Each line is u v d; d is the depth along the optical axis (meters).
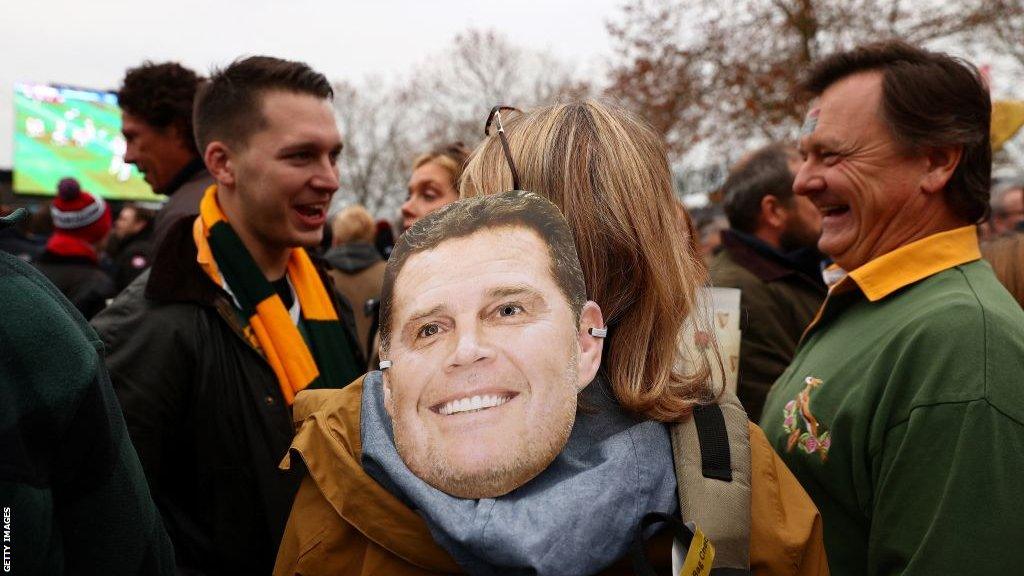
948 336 1.21
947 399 1.17
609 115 1.03
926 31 12.88
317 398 1.05
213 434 1.63
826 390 1.38
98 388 0.83
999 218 5.41
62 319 0.81
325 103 1.93
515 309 0.84
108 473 0.84
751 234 2.85
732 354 1.82
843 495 1.32
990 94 1.49
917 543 1.16
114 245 6.09
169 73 2.57
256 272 1.78
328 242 3.11
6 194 16.20
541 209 0.87
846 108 1.51
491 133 1.10
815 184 1.58
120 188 11.07
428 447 0.83
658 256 0.97
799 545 0.91
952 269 1.38
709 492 0.87
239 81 1.83
